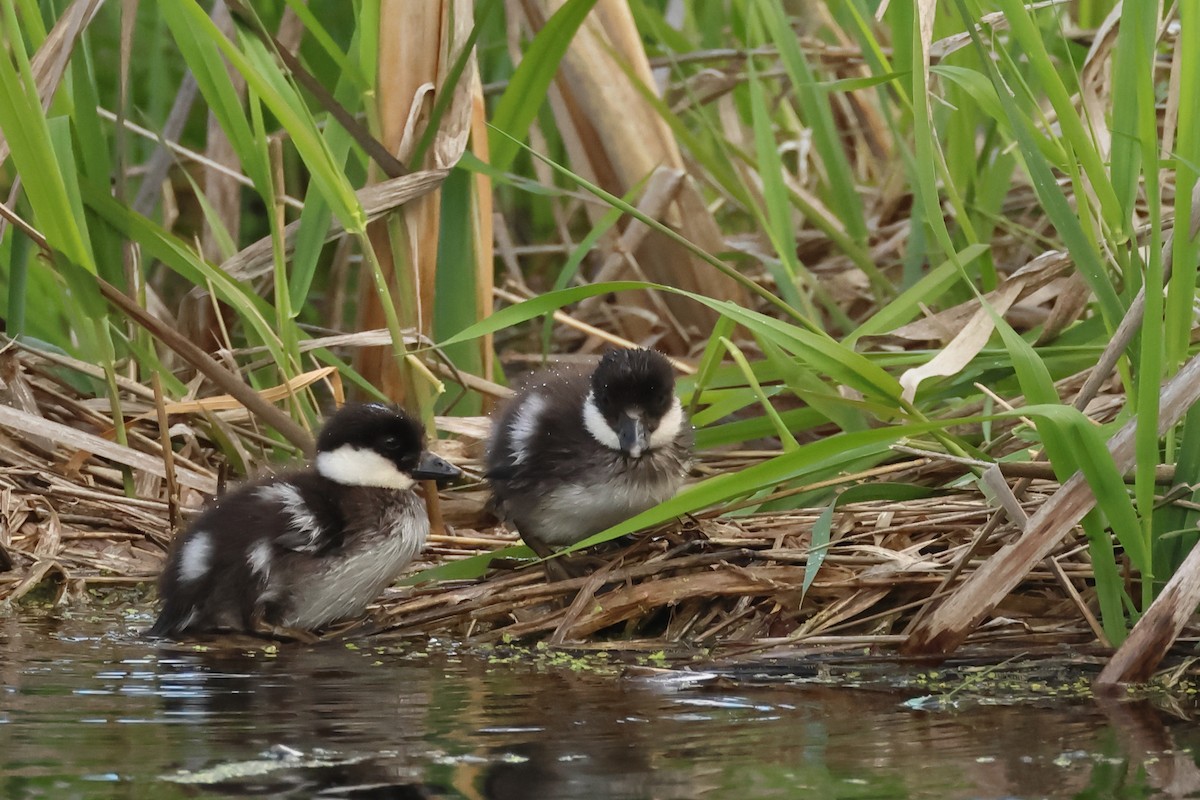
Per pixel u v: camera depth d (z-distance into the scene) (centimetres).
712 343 1155
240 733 715
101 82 1802
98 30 1795
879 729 730
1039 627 923
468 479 1331
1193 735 721
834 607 974
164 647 962
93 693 805
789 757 677
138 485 1301
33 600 1123
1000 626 936
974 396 1202
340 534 1050
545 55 1243
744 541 1041
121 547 1221
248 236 1844
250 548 1027
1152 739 714
